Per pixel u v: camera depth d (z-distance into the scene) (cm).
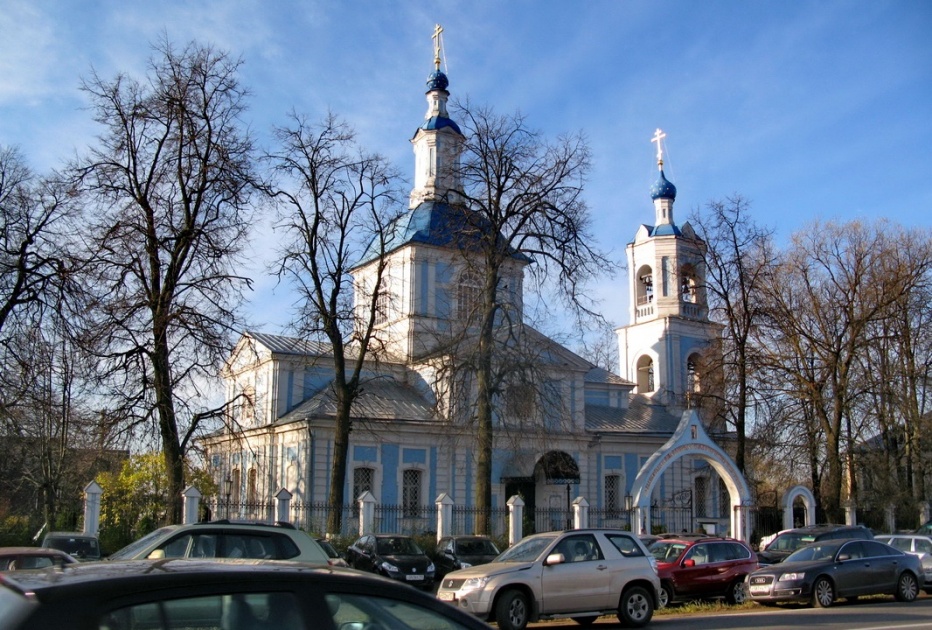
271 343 4334
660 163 5538
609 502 4659
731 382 3988
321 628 507
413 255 4506
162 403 2850
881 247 4238
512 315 3691
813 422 4128
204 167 2925
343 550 2944
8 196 3097
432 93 5006
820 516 4088
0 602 454
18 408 3422
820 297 4175
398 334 4566
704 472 5044
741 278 3988
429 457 4144
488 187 3316
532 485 4409
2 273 2945
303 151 3259
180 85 2933
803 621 1773
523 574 1677
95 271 2878
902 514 4281
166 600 475
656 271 5384
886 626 1656
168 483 2881
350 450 3938
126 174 2927
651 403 5256
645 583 1794
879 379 4172
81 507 4062
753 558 2305
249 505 3316
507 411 3397
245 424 4334
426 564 2608
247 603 498
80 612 445
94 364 2817
